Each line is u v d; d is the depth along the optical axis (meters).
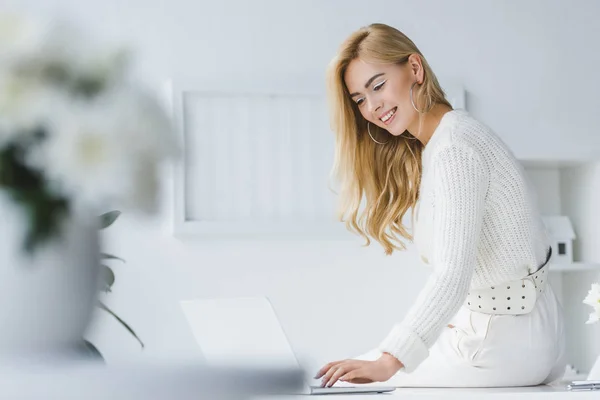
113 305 3.42
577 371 3.77
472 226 1.83
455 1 3.70
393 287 3.60
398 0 3.66
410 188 2.31
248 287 3.51
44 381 0.55
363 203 3.52
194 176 3.49
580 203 3.82
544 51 3.75
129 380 0.57
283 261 3.54
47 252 0.64
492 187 1.89
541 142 3.73
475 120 1.95
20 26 0.65
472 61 3.71
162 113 0.66
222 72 3.53
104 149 0.63
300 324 3.54
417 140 2.28
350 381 1.70
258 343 1.75
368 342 3.57
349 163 2.33
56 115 0.63
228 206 3.51
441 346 2.01
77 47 0.65
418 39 3.68
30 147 0.64
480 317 1.97
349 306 3.57
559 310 2.01
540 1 3.76
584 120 3.76
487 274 1.93
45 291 0.64
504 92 3.72
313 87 3.56
